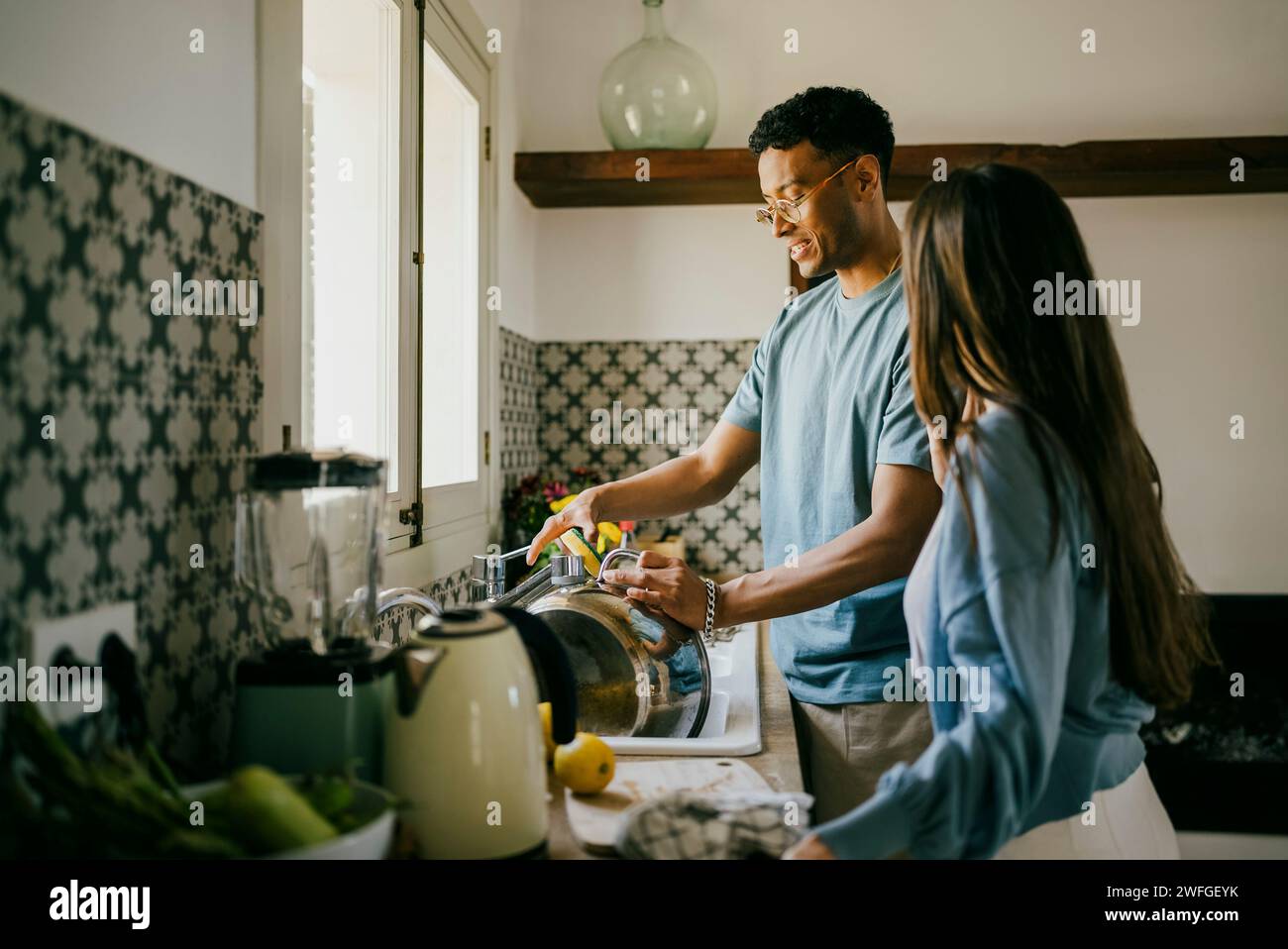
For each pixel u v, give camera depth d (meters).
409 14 1.67
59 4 0.71
